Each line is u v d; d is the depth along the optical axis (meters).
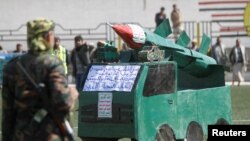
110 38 46.44
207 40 18.47
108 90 14.67
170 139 15.36
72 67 33.62
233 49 41.34
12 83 10.13
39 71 9.88
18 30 46.91
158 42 16.11
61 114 9.77
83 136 14.97
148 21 46.72
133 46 15.44
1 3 47.00
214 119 17.09
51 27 10.02
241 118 23.36
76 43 31.84
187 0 46.75
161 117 15.09
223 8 46.84
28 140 9.82
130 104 14.43
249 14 46.88
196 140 16.30
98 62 15.44
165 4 46.72
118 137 14.60
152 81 14.84
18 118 9.98
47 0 47.06
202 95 16.62
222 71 17.91
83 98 14.91
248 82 43.38
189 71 17.59
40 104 9.86
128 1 46.81
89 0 46.97
